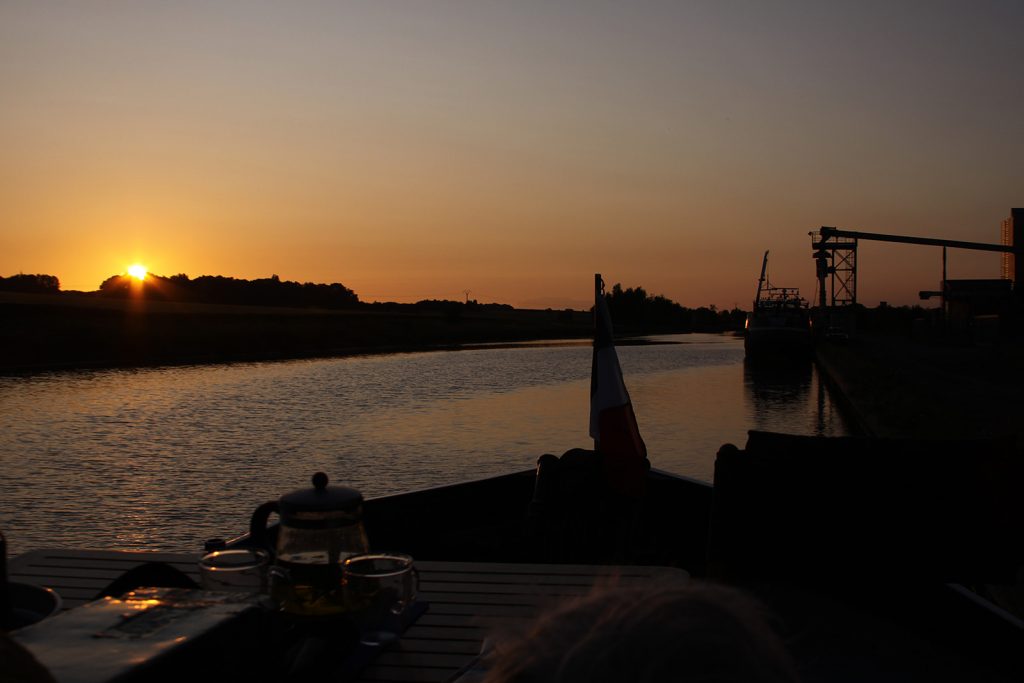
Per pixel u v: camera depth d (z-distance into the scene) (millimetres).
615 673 537
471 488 6000
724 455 3465
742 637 545
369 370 46031
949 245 34281
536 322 171500
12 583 2305
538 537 4684
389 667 2326
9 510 10562
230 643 1560
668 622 546
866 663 2805
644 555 5051
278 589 2246
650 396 30281
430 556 5367
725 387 34906
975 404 22438
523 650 602
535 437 18078
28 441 17578
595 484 4727
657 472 6199
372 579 2301
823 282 82875
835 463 3396
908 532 3338
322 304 174750
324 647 2158
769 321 57156
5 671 723
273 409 24672
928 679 2715
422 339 98250
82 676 1290
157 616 1572
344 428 19844
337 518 2295
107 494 11562
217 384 35156
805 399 29250
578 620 593
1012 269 77562
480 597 2885
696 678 525
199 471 13633
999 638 2939
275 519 6574
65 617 1565
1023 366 41312
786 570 3369
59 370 44438
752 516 3410
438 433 18844
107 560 3266
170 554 3357
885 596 3297
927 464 3379
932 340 86312
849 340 78188
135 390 31828
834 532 3359
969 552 3312
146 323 74250
